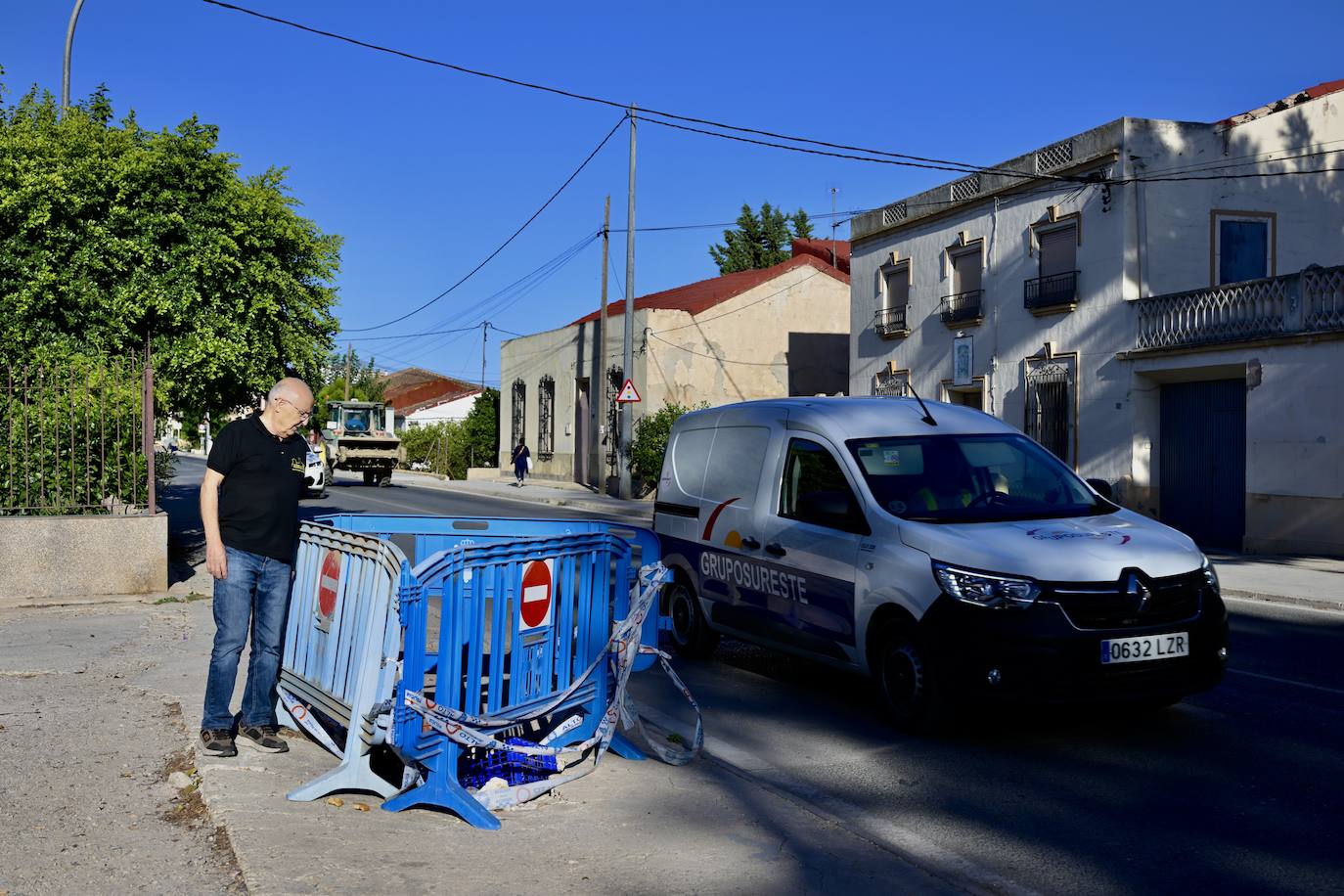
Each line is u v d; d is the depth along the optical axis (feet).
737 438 28.37
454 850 14.38
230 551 18.03
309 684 18.16
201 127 46.96
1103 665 19.57
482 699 16.94
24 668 25.09
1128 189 69.97
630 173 106.01
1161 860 15.12
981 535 21.18
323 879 13.04
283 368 50.96
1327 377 56.80
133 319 45.11
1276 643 32.83
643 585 20.02
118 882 13.09
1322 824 16.52
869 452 24.12
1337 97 74.79
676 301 128.77
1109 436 71.15
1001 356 81.56
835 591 23.31
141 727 20.07
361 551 16.49
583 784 17.87
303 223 50.52
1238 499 64.18
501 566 16.35
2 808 15.67
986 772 19.30
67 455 37.14
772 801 17.21
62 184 42.93
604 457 117.60
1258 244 72.90
